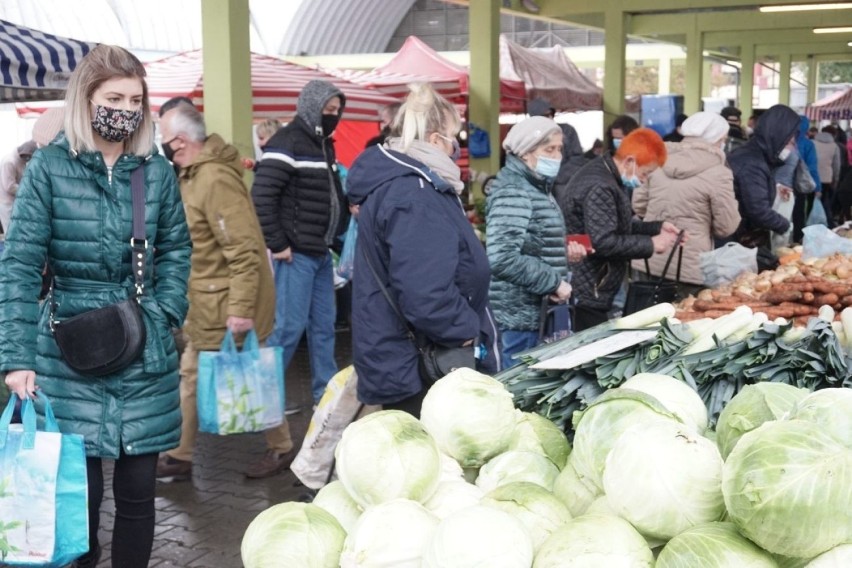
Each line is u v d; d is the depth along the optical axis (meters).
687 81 20.83
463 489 2.06
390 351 3.56
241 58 7.76
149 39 20.03
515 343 5.05
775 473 1.59
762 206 6.78
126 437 3.42
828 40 25.00
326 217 6.25
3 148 15.59
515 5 16.39
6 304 3.26
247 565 1.97
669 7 16.84
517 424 2.38
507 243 4.74
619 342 2.66
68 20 18.53
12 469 3.27
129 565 3.56
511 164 4.80
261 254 5.46
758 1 16.50
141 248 3.43
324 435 4.18
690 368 2.55
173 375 3.56
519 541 1.72
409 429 2.05
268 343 6.16
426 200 3.45
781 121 6.76
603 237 5.38
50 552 3.30
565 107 16.30
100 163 3.32
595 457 1.98
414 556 1.80
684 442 1.77
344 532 2.01
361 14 25.08
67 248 3.38
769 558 1.62
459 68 12.94
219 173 5.19
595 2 16.92
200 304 5.37
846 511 1.57
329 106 6.23
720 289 4.64
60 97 7.62
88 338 3.35
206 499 5.46
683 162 5.81
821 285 4.11
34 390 3.32
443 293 3.40
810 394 1.98
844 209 16.50
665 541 1.78
